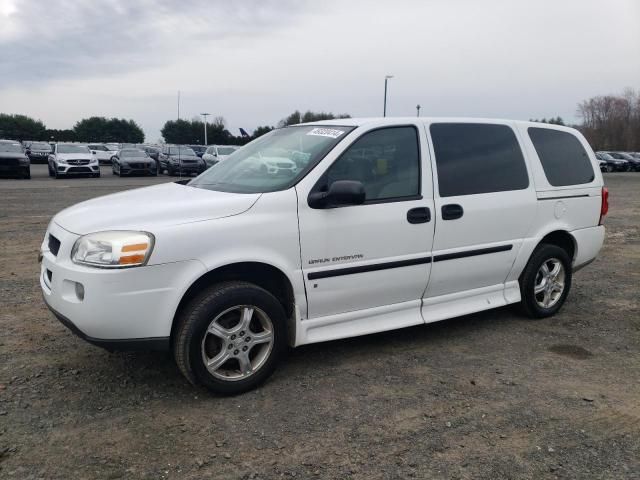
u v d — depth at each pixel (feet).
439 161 13.99
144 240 10.22
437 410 10.94
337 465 9.06
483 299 15.35
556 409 11.10
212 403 11.07
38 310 16.43
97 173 82.58
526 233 15.72
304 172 12.11
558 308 17.19
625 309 18.03
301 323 12.12
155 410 10.73
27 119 288.30
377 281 12.92
